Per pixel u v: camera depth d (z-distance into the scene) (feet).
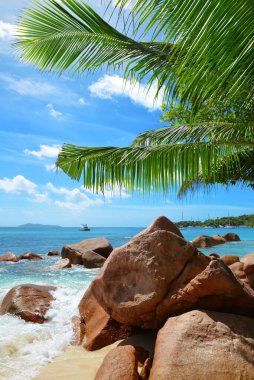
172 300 14.40
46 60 17.94
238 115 14.69
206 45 8.44
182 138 17.72
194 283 14.03
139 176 17.08
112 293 15.85
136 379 11.54
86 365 14.47
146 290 15.03
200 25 8.56
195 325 12.42
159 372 10.99
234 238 92.17
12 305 21.68
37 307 21.74
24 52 17.88
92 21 16.89
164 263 15.29
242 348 11.64
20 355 15.75
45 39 17.38
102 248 52.90
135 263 15.62
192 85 11.10
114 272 16.12
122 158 17.19
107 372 11.75
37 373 13.78
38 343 17.25
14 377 13.39
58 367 14.35
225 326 12.46
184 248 15.56
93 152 17.80
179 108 15.55
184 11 8.45
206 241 76.84
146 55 16.96
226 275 13.89
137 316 15.24
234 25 8.16
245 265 18.57
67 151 18.06
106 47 17.51
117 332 16.80
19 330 18.98
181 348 11.55
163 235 15.85
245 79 9.55
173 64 15.79
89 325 18.07
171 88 15.66
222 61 9.08
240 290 14.19
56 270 44.60
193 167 16.56
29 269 46.06
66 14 16.71
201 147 16.57
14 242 125.90
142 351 14.14
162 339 12.30
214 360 11.14
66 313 21.70
